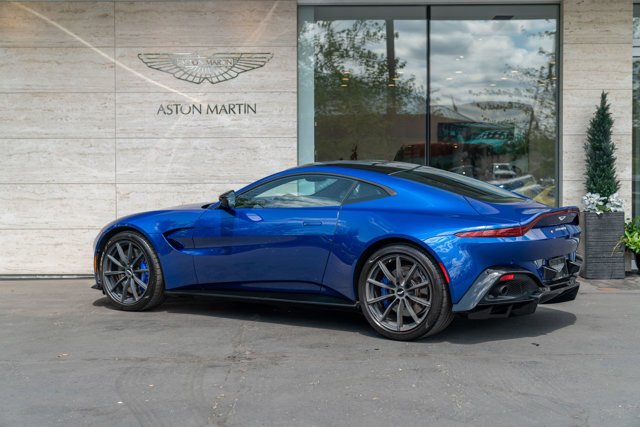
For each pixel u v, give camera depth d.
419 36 9.95
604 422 4.05
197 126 9.62
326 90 9.94
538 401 4.41
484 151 9.99
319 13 9.90
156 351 5.62
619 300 7.75
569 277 6.16
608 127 9.27
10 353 5.60
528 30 9.90
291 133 9.62
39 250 9.62
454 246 5.53
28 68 9.53
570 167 9.62
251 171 9.64
